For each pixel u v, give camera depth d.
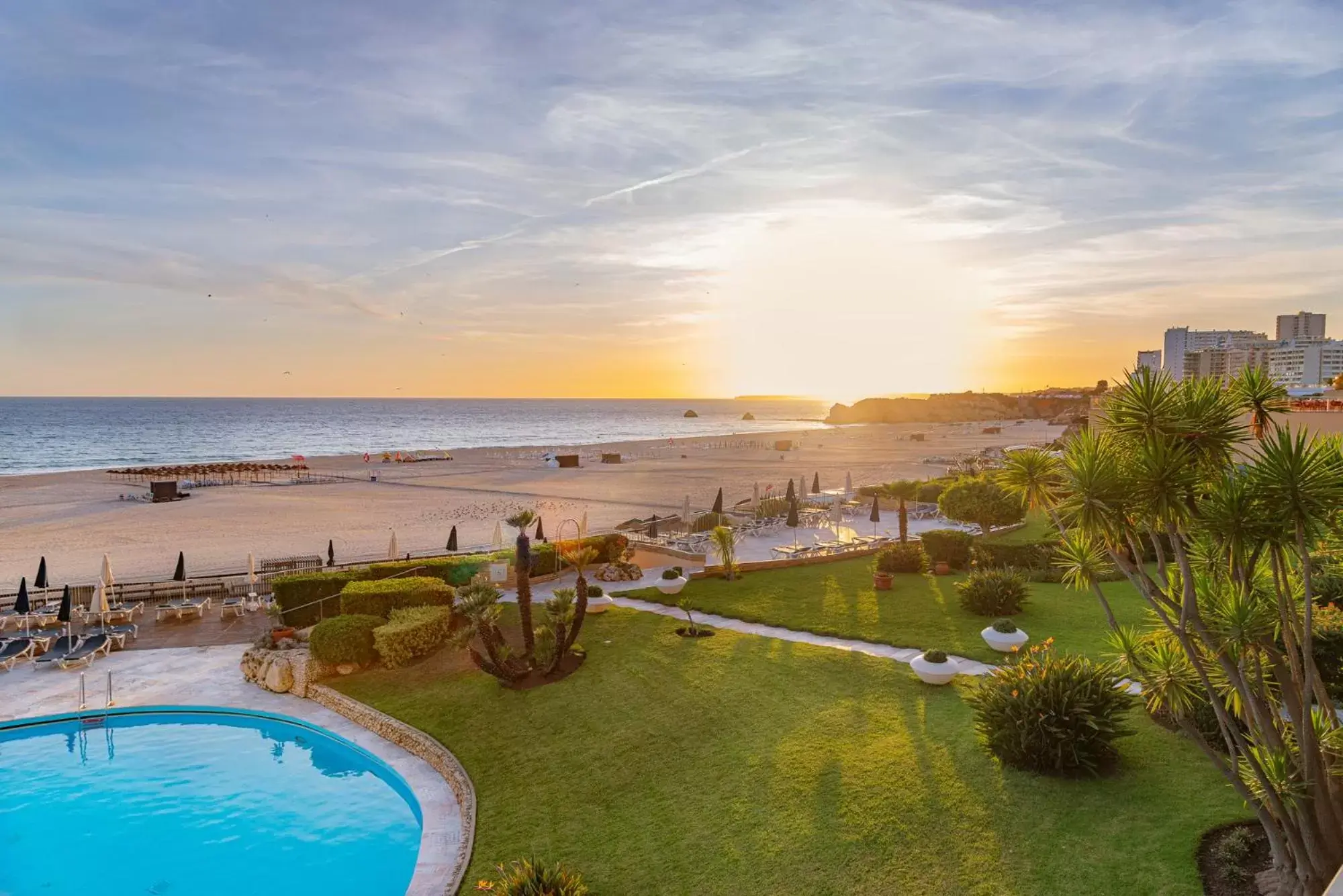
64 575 32.69
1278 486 7.71
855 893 10.05
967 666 17.84
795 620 22.08
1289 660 8.88
